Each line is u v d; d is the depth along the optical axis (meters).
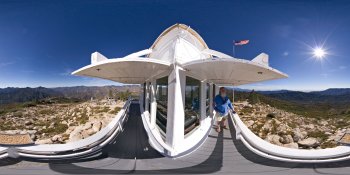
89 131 18.09
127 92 69.12
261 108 46.94
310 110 75.56
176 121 9.02
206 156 8.90
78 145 9.29
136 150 9.62
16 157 8.05
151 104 13.15
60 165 7.55
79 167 7.44
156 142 10.44
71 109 57.66
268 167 7.62
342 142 8.66
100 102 58.50
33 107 75.44
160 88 12.33
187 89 11.27
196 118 12.15
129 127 14.86
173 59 9.51
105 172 7.05
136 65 9.05
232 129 13.71
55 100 102.94
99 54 9.88
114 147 10.02
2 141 8.27
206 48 13.48
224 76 10.59
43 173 6.84
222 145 10.43
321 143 17.91
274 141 16.09
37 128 30.17
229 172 7.20
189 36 12.54
